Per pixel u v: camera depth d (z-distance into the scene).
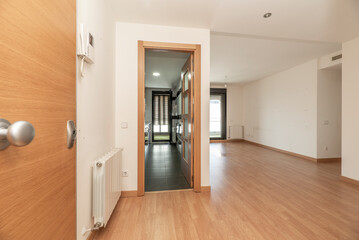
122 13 2.00
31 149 0.61
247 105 7.05
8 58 0.51
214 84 7.04
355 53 2.65
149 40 2.22
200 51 2.31
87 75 1.26
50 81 0.74
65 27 0.88
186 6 1.88
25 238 0.58
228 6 1.88
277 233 1.49
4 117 0.49
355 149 2.63
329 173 3.13
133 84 2.20
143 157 2.22
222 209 1.88
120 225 1.59
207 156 2.35
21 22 0.56
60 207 0.82
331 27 2.33
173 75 4.97
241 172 3.18
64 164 0.86
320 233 1.49
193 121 2.40
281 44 3.16
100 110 1.56
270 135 5.58
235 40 2.99
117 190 1.77
